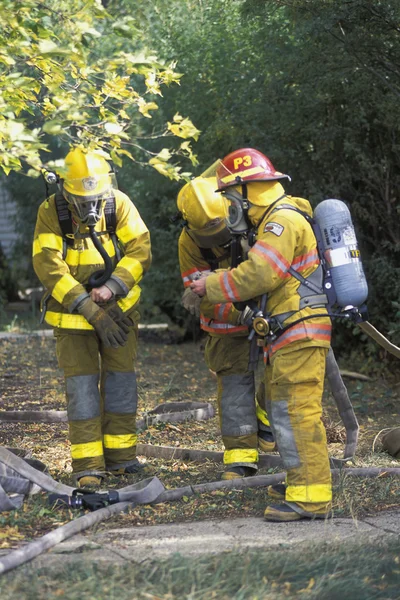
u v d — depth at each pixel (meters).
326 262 5.30
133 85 11.86
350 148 9.83
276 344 5.29
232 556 4.44
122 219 6.38
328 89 9.53
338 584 4.07
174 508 5.62
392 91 9.19
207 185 6.07
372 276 10.28
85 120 5.62
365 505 5.59
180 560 4.34
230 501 5.78
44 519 5.31
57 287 6.16
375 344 10.62
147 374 11.61
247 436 6.36
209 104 11.23
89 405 6.39
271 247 5.15
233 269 5.23
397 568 4.35
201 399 9.97
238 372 6.34
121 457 6.66
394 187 10.30
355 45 8.80
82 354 6.38
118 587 4.03
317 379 5.27
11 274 20.09
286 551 4.56
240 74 10.84
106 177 6.08
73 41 5.51
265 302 5.33
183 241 6.26
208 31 11.09
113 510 5.44
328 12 8.57
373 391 10.08
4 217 22.73
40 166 4.96
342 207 5.31
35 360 12.50
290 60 9.45
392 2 8.36
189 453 7.18
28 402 9.72
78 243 6.31
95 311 6.14
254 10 9.22
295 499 5.25
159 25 11.06
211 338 6.38
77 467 6.40
